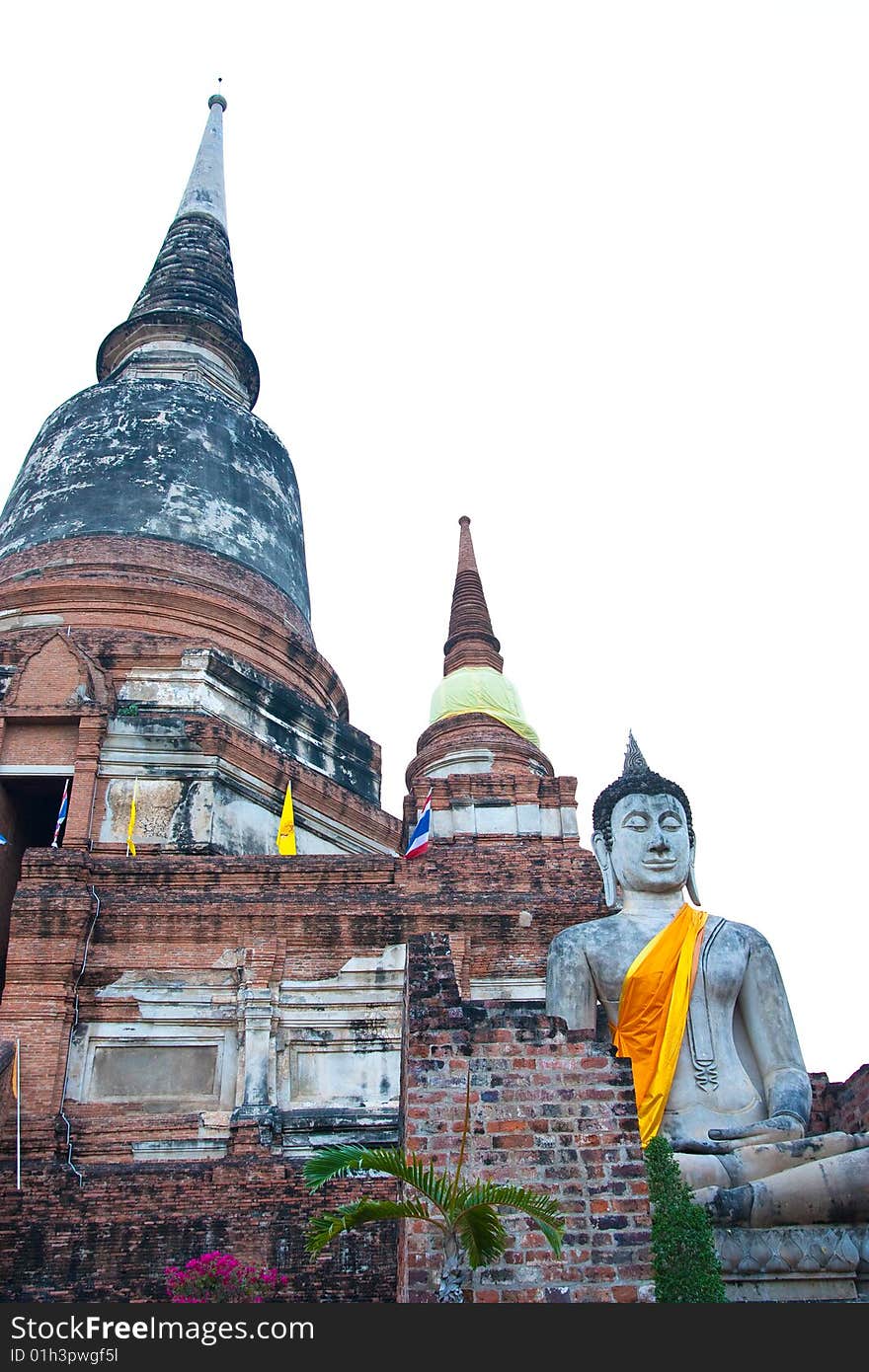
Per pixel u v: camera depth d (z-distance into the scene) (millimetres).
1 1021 17375
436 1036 9758
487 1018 9875
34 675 23203
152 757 22922
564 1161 9172
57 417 32000
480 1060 9648
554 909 19172
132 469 29766
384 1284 14578
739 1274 9625
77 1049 17531
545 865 20266
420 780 24172
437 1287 8594
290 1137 16844
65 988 17734
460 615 34969
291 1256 14883
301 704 26469
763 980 12461
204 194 42906
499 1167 9133
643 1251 8742
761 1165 10359
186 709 23766
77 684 23141
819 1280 9711
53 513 28906
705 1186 10102
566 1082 9547
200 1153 16656
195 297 38344
